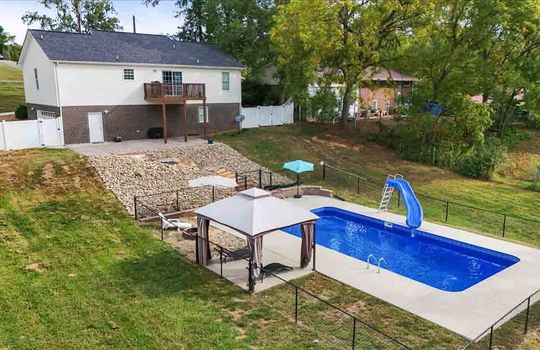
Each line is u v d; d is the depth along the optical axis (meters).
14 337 9.22
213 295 11.41
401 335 9.72
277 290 11.89
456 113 30.92
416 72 32.22
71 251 13.64
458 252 16.16
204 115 30.56
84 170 20.64
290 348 9.07
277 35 31.95
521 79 31.14
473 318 10.57
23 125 24.61
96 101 27.91
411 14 30.52
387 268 14.57
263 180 23.25
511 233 17.95
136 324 9.82
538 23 30.33
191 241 15.09
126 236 15.05
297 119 40.16
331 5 28.95
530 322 10.38
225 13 40.56
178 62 30.98
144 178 20.83
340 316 10.54
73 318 10.00
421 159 31.02
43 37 27.64
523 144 37.25
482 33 29.78
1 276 11.86
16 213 16.22
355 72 31.98
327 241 17.23
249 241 11.84
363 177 25.89
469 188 25.17
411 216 17.62
